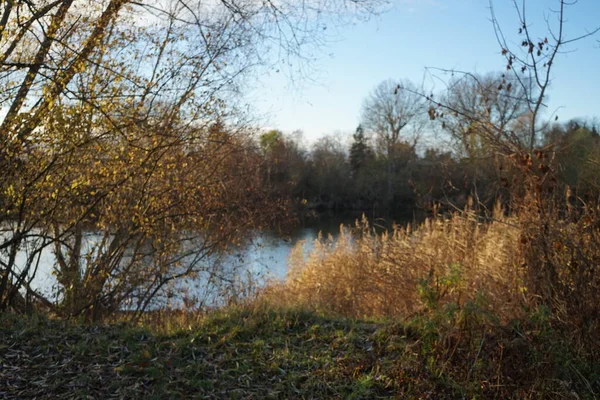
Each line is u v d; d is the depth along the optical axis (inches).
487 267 283.9
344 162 1542.8
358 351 232.5
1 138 321.7
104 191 374.9
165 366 218.2
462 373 207.6
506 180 268.2
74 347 233.3
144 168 390.0
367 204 1421.0
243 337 249.4
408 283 338.6
